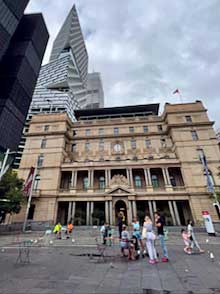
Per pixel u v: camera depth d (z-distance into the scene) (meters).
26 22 73.94
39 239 19.88
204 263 9.03
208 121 41.62
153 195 35.94
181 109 44.69
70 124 49.72
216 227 29.56
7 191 28.95
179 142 40.53
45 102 90.56
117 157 43.50
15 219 35.53
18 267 8.64
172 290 5.65
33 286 6.07
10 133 55.81
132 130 47.50
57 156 41.91
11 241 18.75
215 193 29.02
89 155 44.75
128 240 10.85
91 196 36.72
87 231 28.00
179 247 14.58
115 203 35.56
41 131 46.28
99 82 151.25
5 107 54.72
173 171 40.75
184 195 35.38
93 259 10.35
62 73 114.56
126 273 7.50
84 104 129.38
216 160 37.47
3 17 53.53
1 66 62.69
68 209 37.66
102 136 46.59
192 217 34.41
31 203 36.88
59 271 7.90
